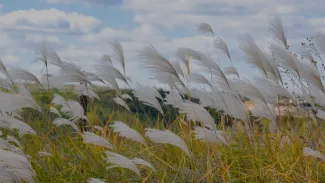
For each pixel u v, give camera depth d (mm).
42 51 5336
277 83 5004
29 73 5266
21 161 3486
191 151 5633
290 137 5039
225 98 4844
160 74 4855
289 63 4809
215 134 4406
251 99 4723
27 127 4742
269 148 4914
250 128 4969
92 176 4820
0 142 4473
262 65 4965
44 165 5191
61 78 5027
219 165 4953
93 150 5289
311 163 4902
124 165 3889
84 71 5516
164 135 4020
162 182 4391
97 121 6199
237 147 5230
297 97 5617
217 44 5730
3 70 5207
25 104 3832
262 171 4727
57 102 5594
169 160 5344
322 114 4953
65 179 4742
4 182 3232
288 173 4602
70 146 5734
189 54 5270
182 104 4449
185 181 4754
